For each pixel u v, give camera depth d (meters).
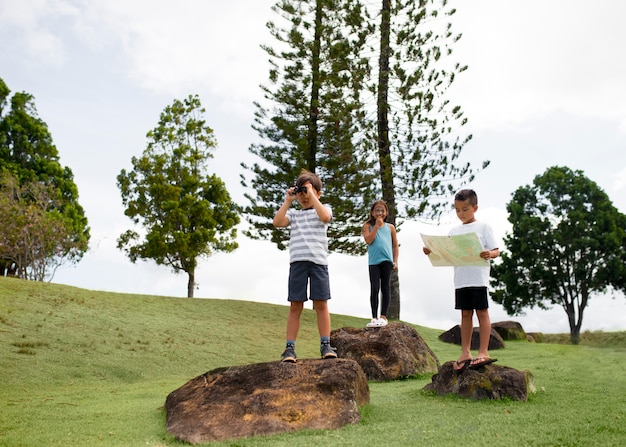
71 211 26.83
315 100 16.72
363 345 6.67
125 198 24.56
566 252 24.36
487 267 4.52
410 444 2.93
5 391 5.83
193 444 3.27
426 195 15.74
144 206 24.11
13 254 23.89
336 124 16.20
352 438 3.11
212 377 4.06
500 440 2.95
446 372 4.66
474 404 4.05
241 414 3.55
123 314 11.00
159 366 7.88
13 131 26.73
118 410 4.34
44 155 27.47
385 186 16.14
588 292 24.11
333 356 4.14
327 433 3.27
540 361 6.70
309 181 4.38
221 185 25.47
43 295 11.41
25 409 4.53
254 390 3.77
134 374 7.33
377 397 4.52
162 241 23.39
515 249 25.52
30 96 27.77
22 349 7.64
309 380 3.77
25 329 8.71
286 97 17.08
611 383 4.70
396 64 15.77
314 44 16.95
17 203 24.31
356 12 15.66
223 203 25.41
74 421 3.96
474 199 4.57
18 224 23.33
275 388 3.74
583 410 3.63
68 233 25.12
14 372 6.66
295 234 4.32
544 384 4.77
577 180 25.19
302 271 4.21
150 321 10.72
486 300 4.48
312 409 3.56
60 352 7.82
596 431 3.06
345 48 15.87
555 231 24.44
